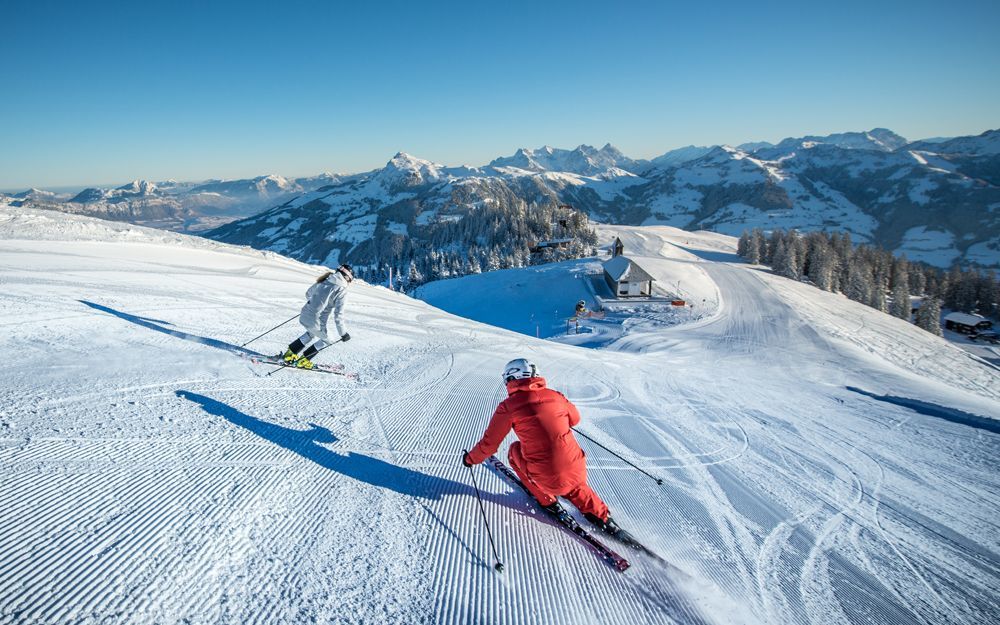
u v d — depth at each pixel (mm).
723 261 99125
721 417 8297
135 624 2164
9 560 2406
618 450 5910
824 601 3148
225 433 4363
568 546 3434
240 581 2562
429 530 3371
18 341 5785
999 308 95125
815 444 7000
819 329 40000
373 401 6172
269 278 15617
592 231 119125
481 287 69000
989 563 3844
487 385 7949
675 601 2965
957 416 9547
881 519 4562
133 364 5781
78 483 3195
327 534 3115
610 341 34156
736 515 4367
